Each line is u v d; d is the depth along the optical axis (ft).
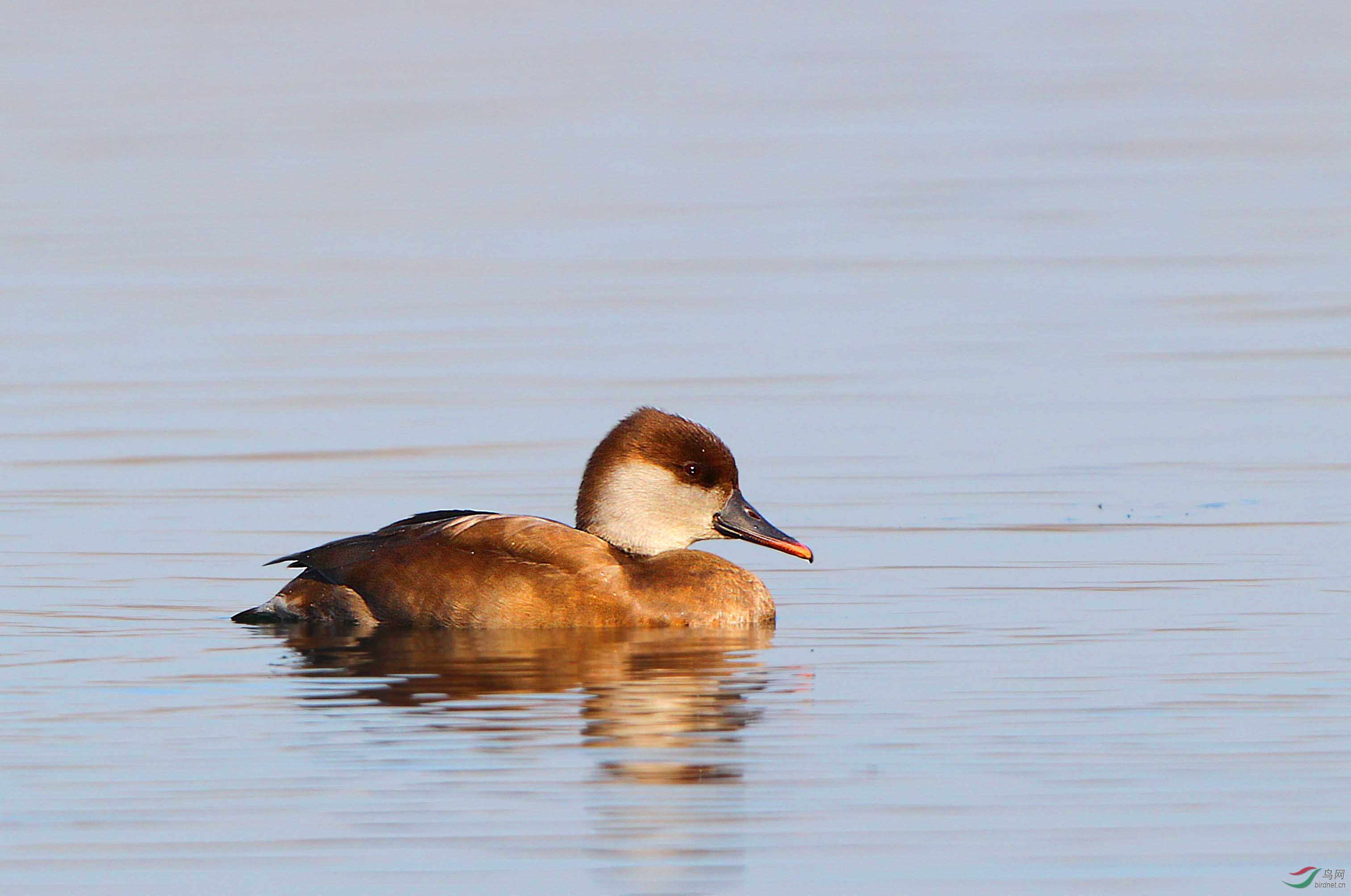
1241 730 32.40
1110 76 145.59
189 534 49.21
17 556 46.83
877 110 133.90
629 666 36.78
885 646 38.42
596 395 64.80
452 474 55.57
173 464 56.65
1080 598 42.29
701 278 84.94
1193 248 88.94
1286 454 56.18
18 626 40.34
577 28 175.73
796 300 80.02
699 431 42.55
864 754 31.37
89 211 101.55
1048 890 26.40
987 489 53.16
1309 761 30.81
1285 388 64.23
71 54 155.02
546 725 32.86
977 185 106.93
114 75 146.10
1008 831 28.25
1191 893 26.35
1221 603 41.60
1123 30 169.37
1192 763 30.81
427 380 67.21
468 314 78.33
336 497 53.21
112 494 53.31
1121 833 28.14
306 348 72.69
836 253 89.81
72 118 129.39
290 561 42.19
